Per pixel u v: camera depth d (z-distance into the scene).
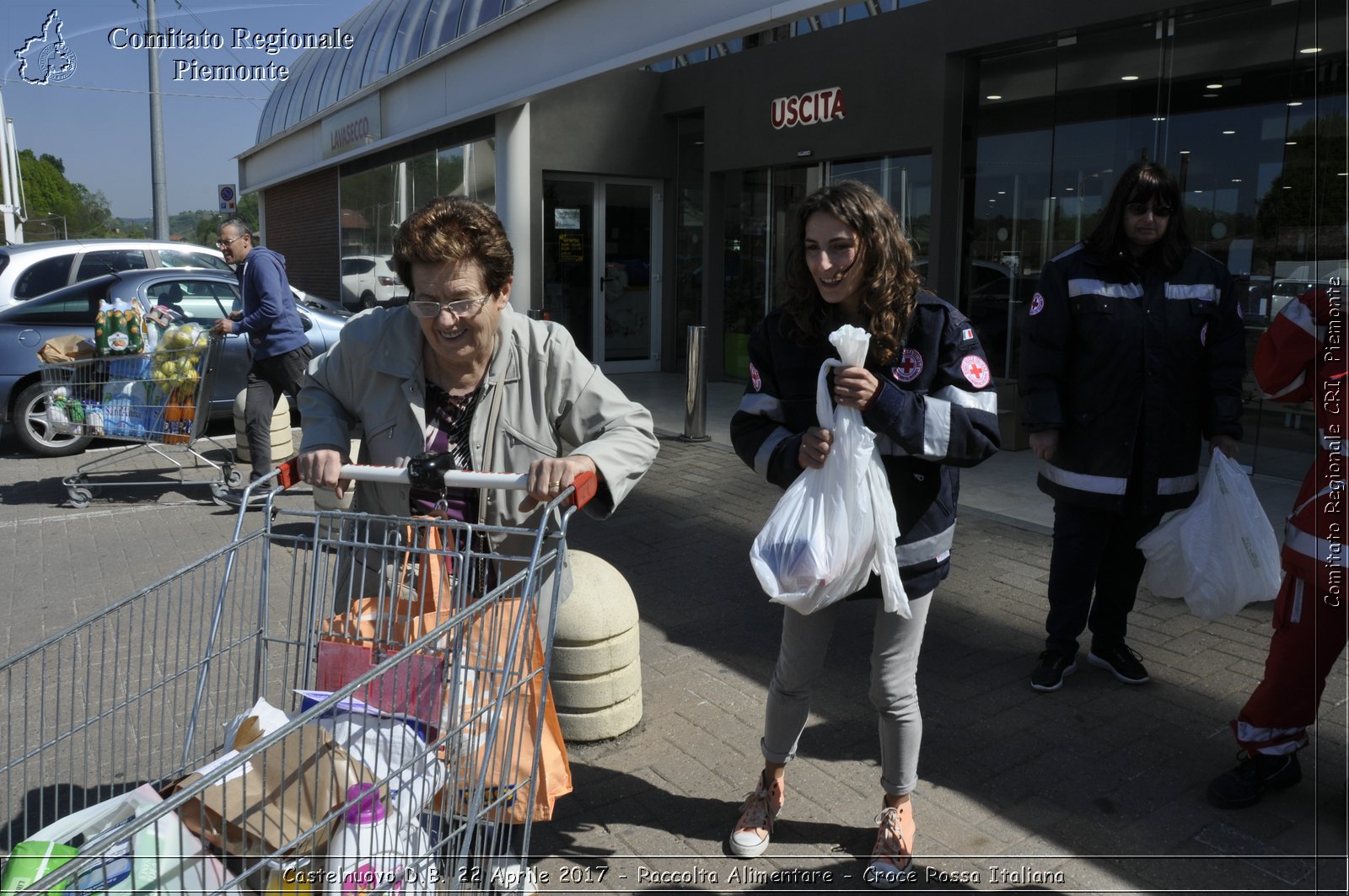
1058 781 3.35
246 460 8.64
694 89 12.43
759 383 2.90
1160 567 3.60
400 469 2.35
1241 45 7.26
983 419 2.57
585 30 9.25
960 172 9.24
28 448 9.29
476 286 2.35
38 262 10.94
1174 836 3.04
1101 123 8.22
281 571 5.21
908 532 2.71
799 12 6.83
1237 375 3.69
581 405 2.55
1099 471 3.74
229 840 1.95
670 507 6.91
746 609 4.98
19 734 3.49
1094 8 7.66
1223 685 4.03
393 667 2.07
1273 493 7.02
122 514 7.18
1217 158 7.54
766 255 12.02
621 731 3.68
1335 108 6.80
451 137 14.48
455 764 2.17
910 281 2.63
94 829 2.08
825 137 10.31
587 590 3.64
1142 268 3.66
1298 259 7.12
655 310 14.16
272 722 2.25
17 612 5.20
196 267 11.53
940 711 3.84
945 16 8.81
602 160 12.99
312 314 10.19
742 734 3.72
